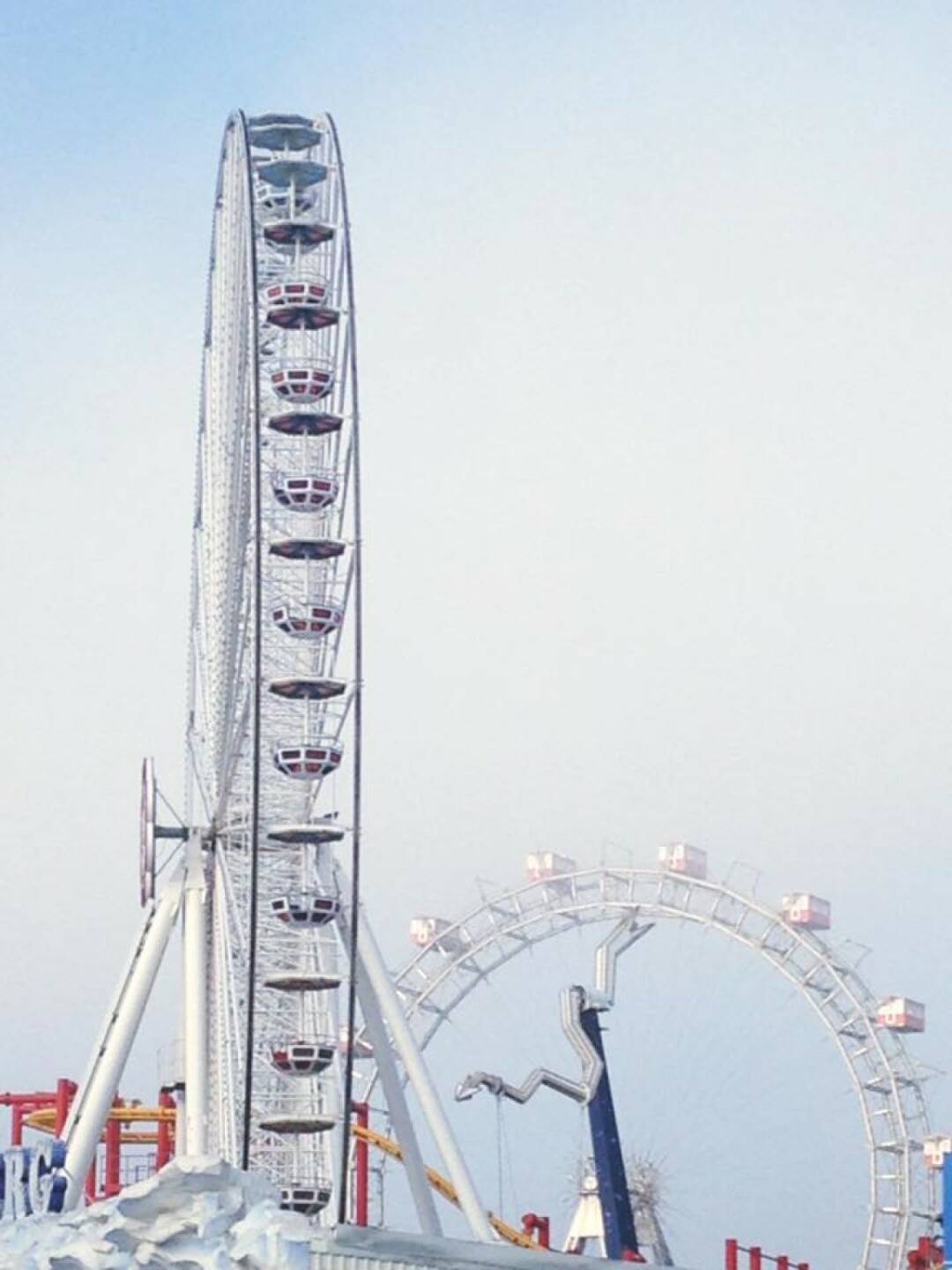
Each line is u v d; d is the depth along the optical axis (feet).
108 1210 185.47
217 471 354.74
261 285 359.66
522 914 507.71
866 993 493.77
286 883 357.61
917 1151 490.90
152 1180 186.60
